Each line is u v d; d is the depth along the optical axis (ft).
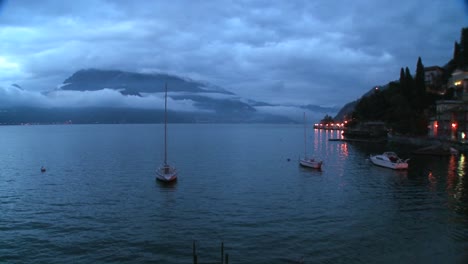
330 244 118.11
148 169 288.10
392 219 143.43
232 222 142.10
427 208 159.63
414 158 337.72
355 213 152.35
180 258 109.91
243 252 113.19
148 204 172.65
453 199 175.52
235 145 570.87
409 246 116.06
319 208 160.97
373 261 105.70
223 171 278.05
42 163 331.77
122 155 400.26
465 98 467.52
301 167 298.56
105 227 138.62
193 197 186.09
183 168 294.66
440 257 107.76
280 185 217.56
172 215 153.28
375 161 305.12
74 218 150.71
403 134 529.45
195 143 617.21
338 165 310.86
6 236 129.70
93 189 208.95
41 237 128.47
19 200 182.80
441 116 453.58
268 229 132.98
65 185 221.87
